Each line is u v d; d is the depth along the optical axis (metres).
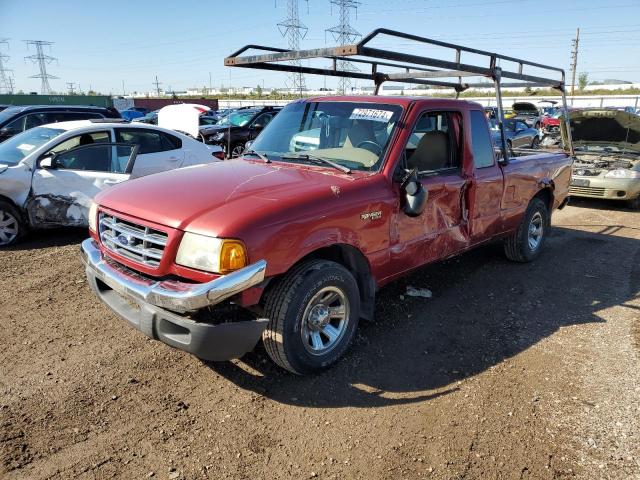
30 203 6.45
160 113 13.58
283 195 3.26
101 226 3.53
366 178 3.71
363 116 4.18
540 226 6.25
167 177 3.75
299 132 4.43
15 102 38.41
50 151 6.68
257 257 2.94
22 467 2.62
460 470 2.70
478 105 4.88
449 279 5.57
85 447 2.79
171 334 3.03
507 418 3.15
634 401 3.34
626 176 9.43
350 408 3.21
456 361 3.82
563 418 3.15
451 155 4.55
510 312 4.73
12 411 3.06
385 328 4.31
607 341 4.18
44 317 4.37
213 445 2.84
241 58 4.32
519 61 5.35
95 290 3.60
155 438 2.88
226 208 3.04
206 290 2.76
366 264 3.74
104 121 7.75
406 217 3.95
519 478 2.66
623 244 7.26
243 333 3.01
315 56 3.71
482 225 5.00
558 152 6.76
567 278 5.71
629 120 9.88
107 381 3.42
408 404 3.27
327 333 3.53
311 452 2.81
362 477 2.64
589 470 2.72
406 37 3.79
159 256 3.02
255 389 3.38
